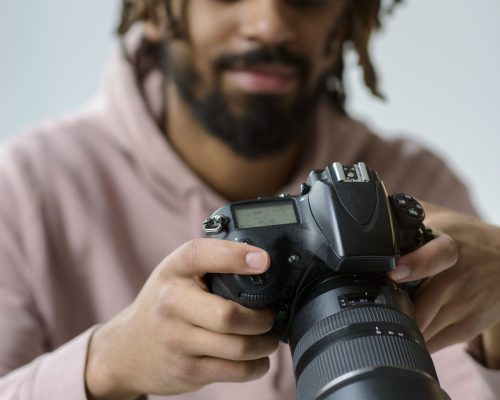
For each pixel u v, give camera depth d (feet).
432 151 3.46
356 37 3.03
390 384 1.48
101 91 3.41
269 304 1.73
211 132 2.85
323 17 2.72
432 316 1.92
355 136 3.30
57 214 2.93
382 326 1.61
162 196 3.00
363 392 1.47
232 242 1.68
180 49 2.78
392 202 1.80
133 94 3.04
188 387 1.88
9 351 2.59
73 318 2.88
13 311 2.73
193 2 2.71
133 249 2.98
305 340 1.67
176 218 2.99
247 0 2.62
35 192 2.93
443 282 1.90
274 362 2.77
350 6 2.98
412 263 1.75
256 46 2.64
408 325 1.64
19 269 2.83
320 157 3.08
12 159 3.01
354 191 1.72
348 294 1.68
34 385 2.07
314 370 1.59
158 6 2.91
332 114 3.32
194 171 3.05
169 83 3.01
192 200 2.97
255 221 1.74
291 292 1.77
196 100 2.81
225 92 2.74
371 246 1.68
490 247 2.00
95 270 2.91
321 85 2.96
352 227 1.68
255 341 1.76
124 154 3.07
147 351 1.86
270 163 2.96
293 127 2.85
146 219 3.00
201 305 1.71
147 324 1.82
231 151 2.89
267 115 2.75
